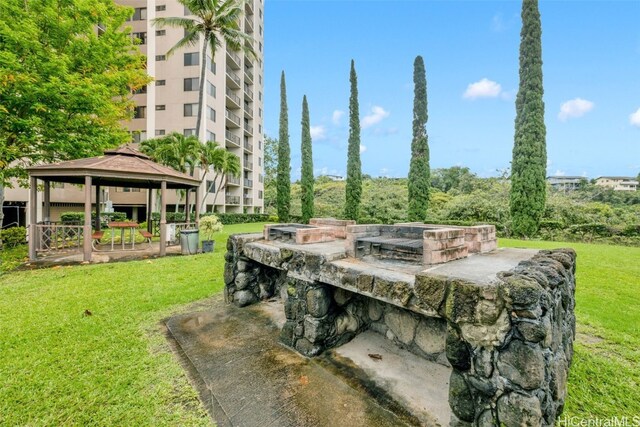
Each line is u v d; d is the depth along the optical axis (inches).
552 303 63.2
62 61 269.6
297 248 117.0
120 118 407.8
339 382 87.3
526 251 117.6
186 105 740.7
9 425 71.1
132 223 310.0
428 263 85.0
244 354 104.3
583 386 84.0
